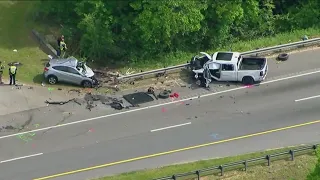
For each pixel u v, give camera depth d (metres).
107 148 157.75
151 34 194.25
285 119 167.25
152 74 187.88
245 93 179.12
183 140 160.12
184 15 193.12
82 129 165.00
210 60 183.62
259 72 180.88
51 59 192.25
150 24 193.00
